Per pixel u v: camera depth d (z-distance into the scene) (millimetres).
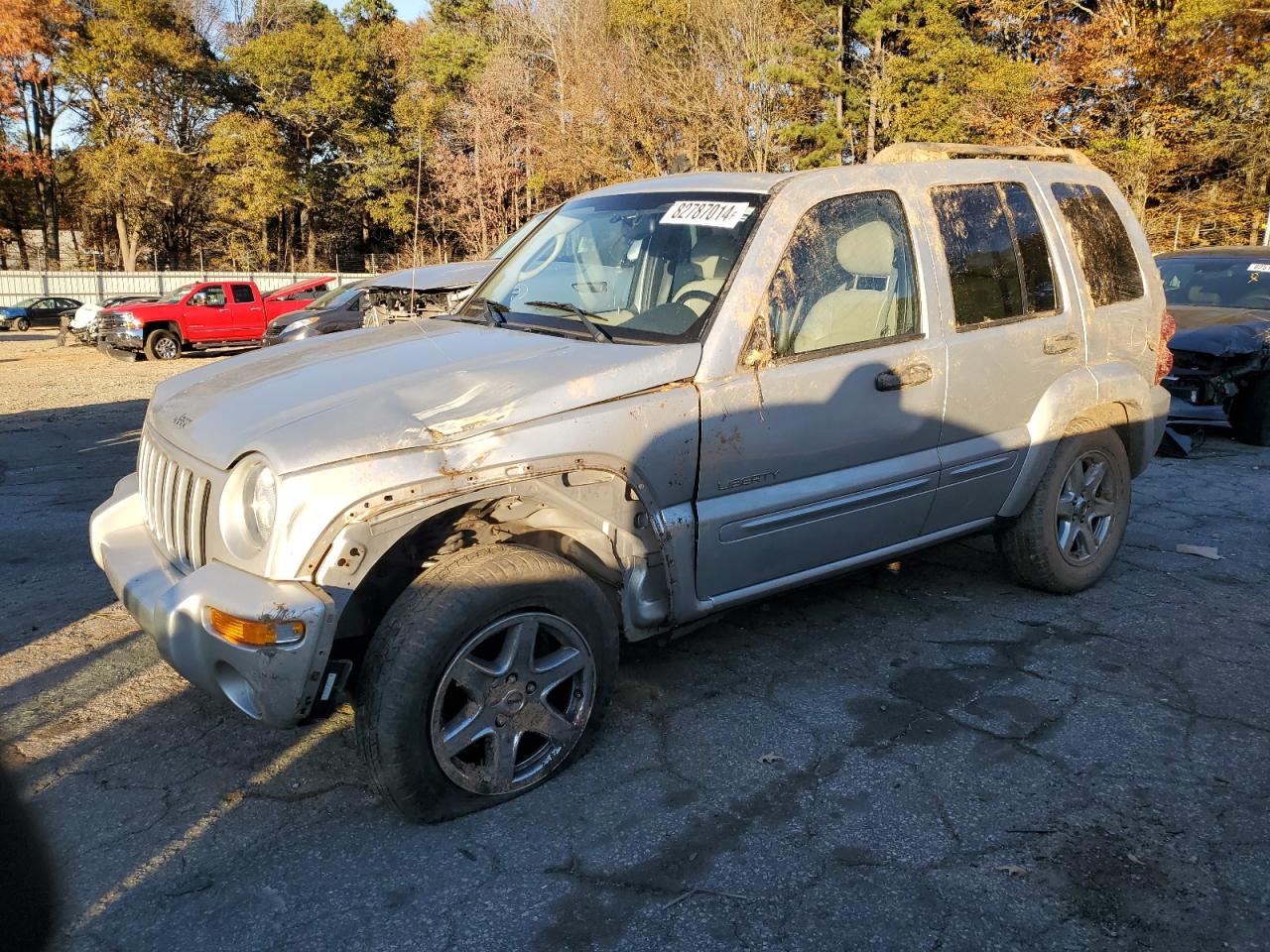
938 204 3891
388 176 47625
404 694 2619
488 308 3771
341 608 2592
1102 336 4426
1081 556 4578
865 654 3977
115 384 15664
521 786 2938
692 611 3281
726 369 3205
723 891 2527
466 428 2742
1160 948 2318
